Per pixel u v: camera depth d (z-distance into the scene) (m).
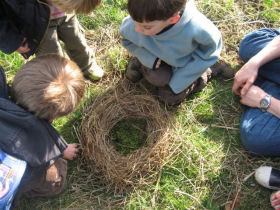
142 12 1.38
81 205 1.88
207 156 2.03
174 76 1.99
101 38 2.41
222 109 2.20
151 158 1.90
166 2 1.34
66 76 1.36
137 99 2.12
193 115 2.16
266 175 1.87
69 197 1.90
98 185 1.93
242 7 2.56
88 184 1.94
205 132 2.12
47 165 1.52
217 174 1.98
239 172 1.99
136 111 2.10
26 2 1.45
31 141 1.34
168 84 2.04
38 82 1.31
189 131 2.10
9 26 1.54
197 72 1.93
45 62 1.36
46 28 1.59
